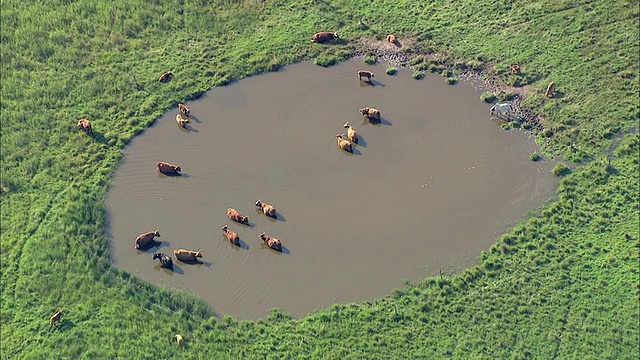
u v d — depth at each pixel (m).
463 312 43.72
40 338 42.97
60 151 53.53
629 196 48.97
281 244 47.69
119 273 46.22
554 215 48.41
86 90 57.50
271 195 50.53
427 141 53.69
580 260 45.75
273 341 42.94
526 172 51.47
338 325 43.50
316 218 49.12
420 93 57.03
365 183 51.09
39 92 57.25
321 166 52.25
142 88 57.78
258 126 55.16
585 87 55.97
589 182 50.16
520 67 57.88
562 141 52.97
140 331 43.22
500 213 49.09
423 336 42.72
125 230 48.84
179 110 56.38
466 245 47.41
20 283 45.53
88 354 42.09
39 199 50.34
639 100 54.50
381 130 54.44
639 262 45.19
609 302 43.59
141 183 51.62
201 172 52.12
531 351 41.75
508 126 54.41
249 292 45.44
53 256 46.75
